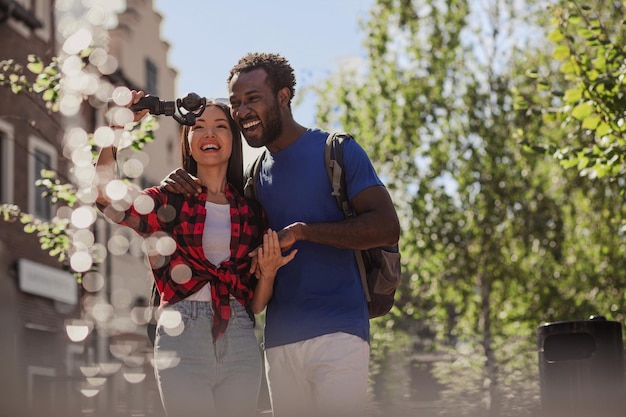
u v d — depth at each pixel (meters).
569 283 20.08
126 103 4.52
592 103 8.89
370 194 4.61
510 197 20.08
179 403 4.18
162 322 4.27
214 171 4.55
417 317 19.11
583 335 6.09
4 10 20.12
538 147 9.34
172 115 4.56
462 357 10.36
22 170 19.84
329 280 4.63
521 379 9.51
